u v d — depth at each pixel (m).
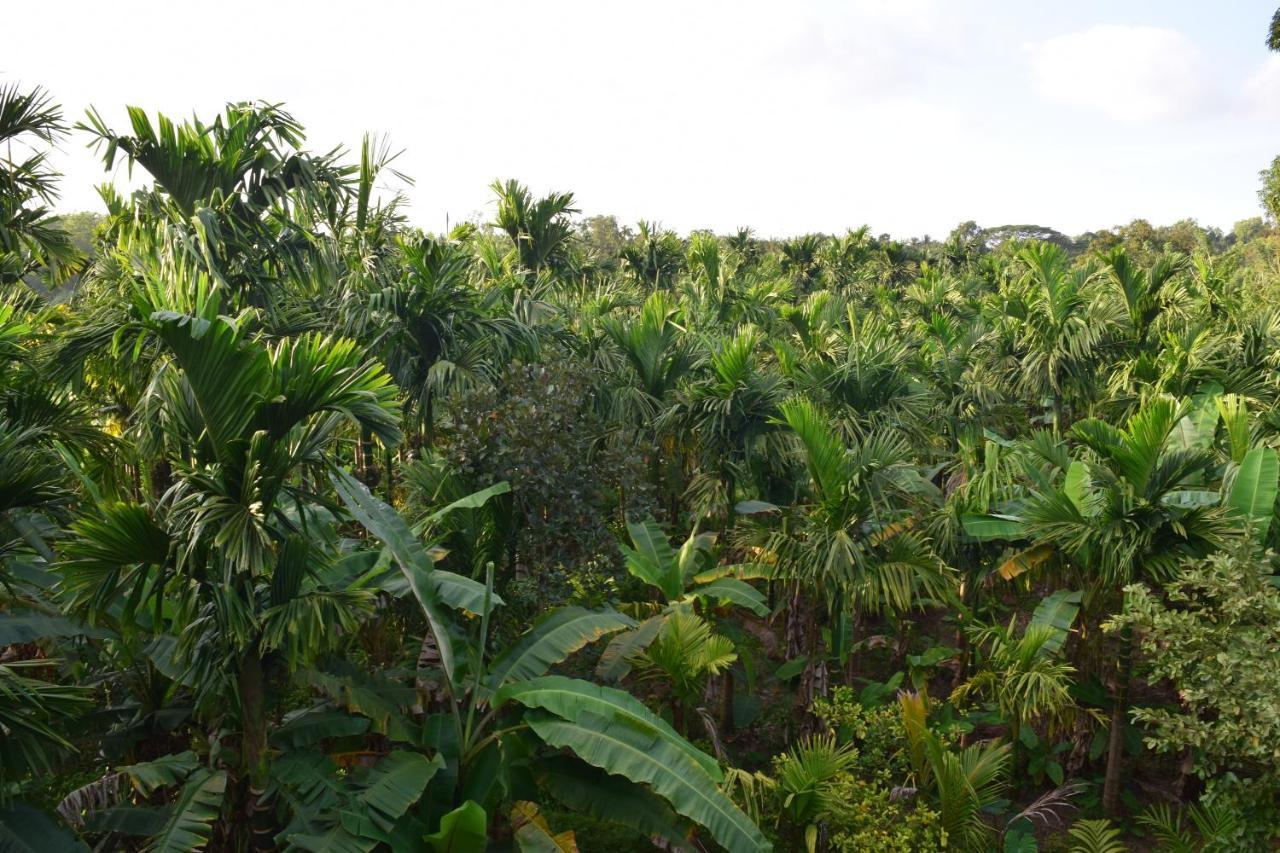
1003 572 10.48
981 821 9.33
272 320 11.66
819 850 8.59
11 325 6.93
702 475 13.40
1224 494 9.44
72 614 5.73
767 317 23.34
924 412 14.98
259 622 5.58
